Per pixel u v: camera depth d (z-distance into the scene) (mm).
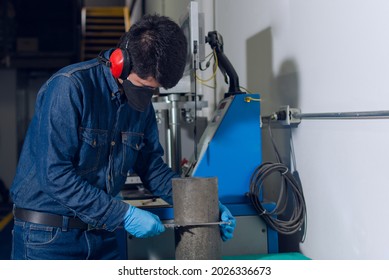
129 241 1756
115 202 1321
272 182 2178
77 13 7848
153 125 1647
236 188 1834
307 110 1776
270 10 2125
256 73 2354
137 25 1256
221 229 1478
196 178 1370
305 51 1782
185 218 1354
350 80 1458
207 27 3156
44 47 7699
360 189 1420
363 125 1392
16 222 1405
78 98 1293
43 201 1351
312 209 1768
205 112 3146
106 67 1392
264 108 2268
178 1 3832
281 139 2068
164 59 1198
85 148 1347
